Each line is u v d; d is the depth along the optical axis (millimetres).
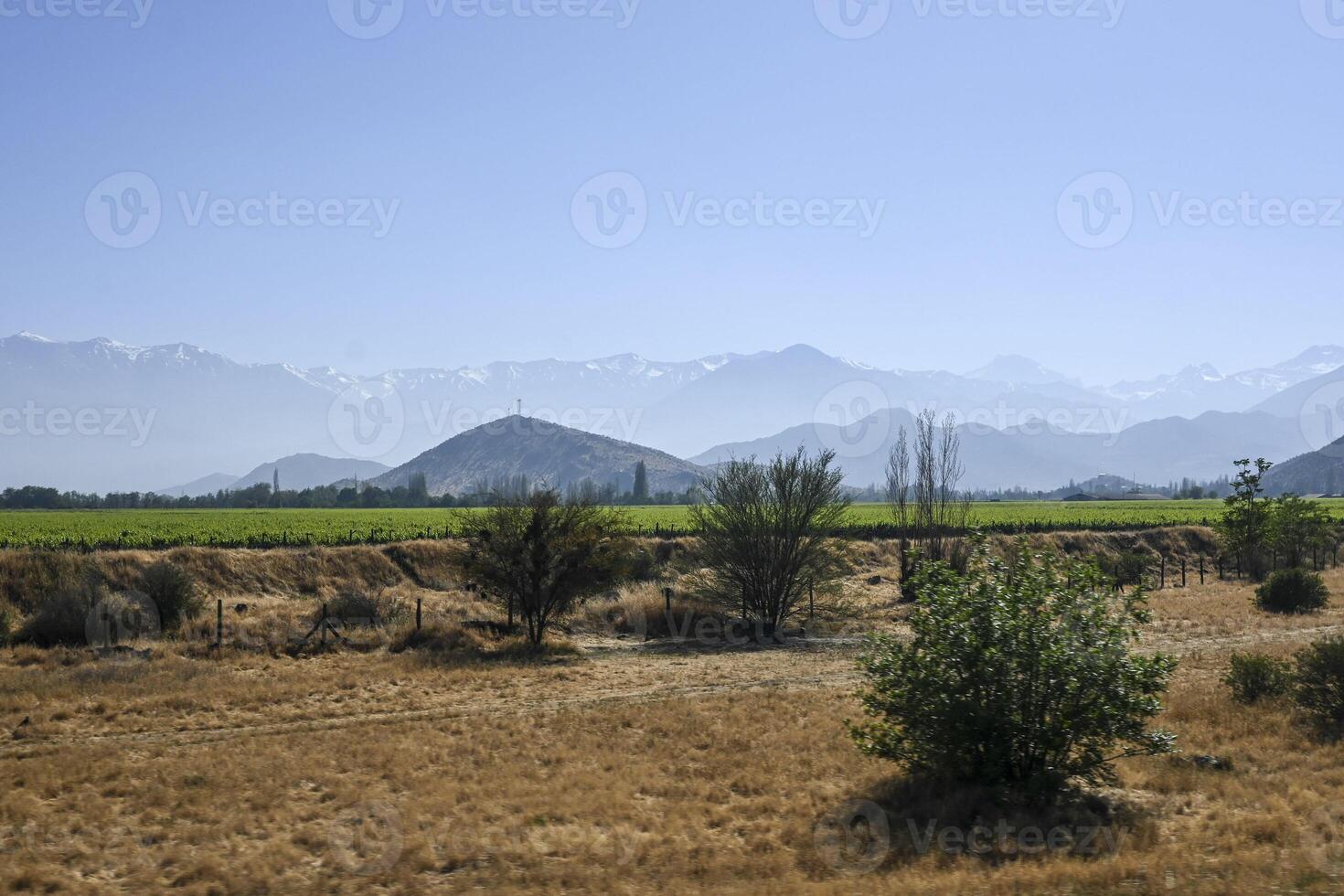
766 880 11500
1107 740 14938
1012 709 14680
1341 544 72188
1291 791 14797
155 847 12938
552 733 20109
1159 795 15484
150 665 26641
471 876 11859
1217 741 18656
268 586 42719
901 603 45406
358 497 136875
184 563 41656
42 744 18828
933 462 51438
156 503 137000
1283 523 59562
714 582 38781
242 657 28625
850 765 17391
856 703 23266
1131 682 14781
